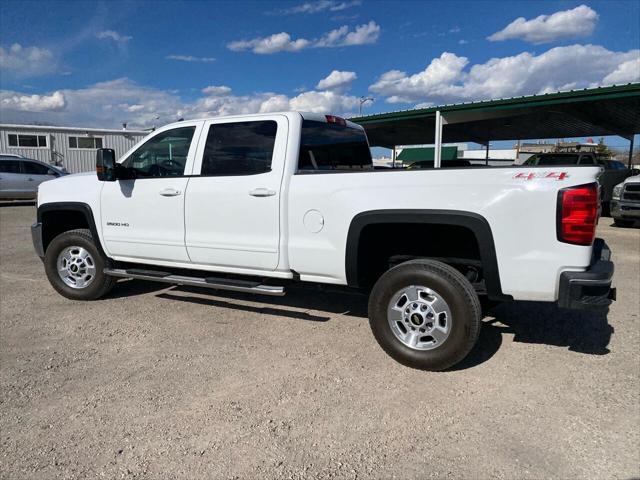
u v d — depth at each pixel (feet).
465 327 11.86
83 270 18.48
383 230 13.85
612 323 16.11
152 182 16.44
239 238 14.94
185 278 16.01
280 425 9.95
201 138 15.93
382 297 12.79
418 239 14.24
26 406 10.67
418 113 56.39
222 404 10.76
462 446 9.25
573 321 16.33
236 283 15.06
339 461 8.81
